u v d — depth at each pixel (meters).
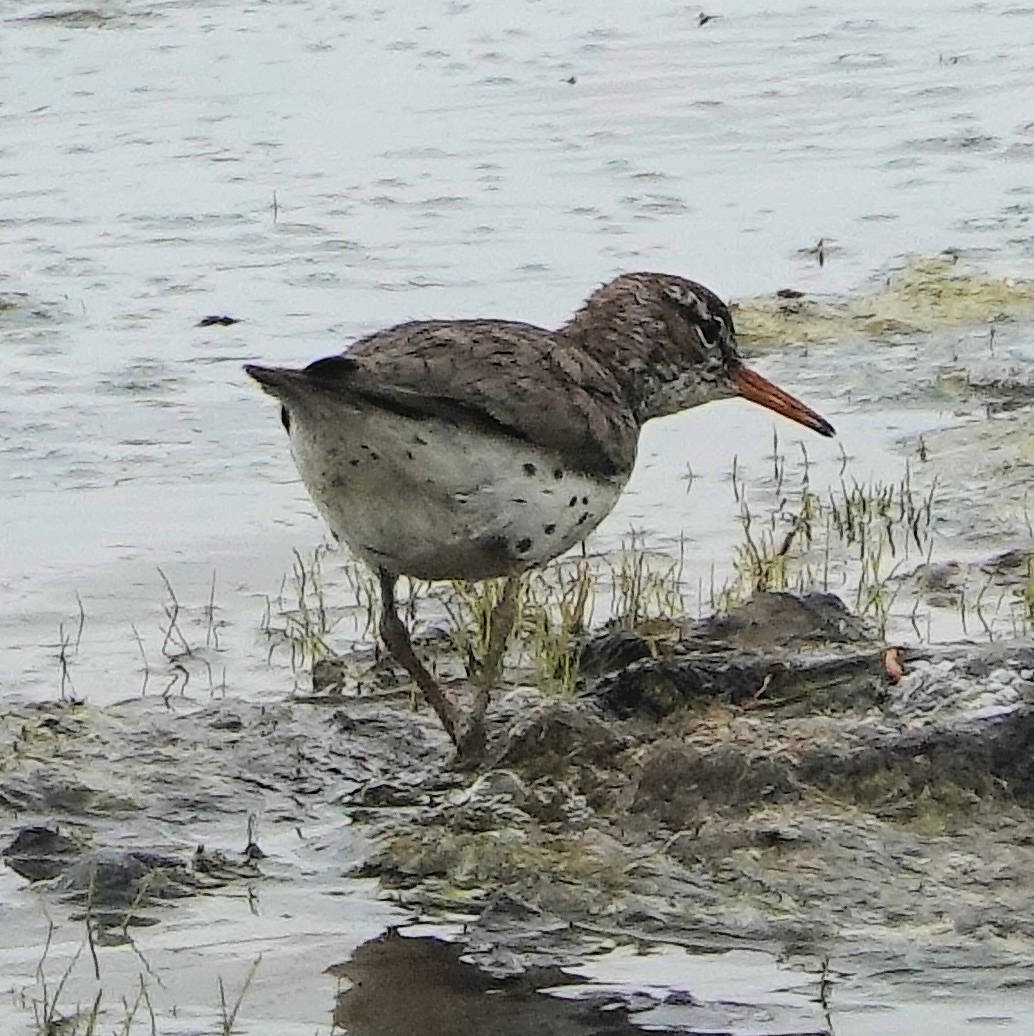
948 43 29.58
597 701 11.85
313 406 10.73
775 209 22.91
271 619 13.86
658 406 12.95
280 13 32.03
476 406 11.02
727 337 13.16
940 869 10.05
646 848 10.38
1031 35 29.78
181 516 15.62
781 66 28.81
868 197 23.19
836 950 9.44
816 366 18.70
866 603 13.61
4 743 11.83
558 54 29.78
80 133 26.83
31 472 16.47
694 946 9.53
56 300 20.52
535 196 23.64
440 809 10.95
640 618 13.38
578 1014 8.95
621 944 9.56
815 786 10.70
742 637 12.77
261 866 10.45
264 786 11.43
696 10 31.89
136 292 20.78
